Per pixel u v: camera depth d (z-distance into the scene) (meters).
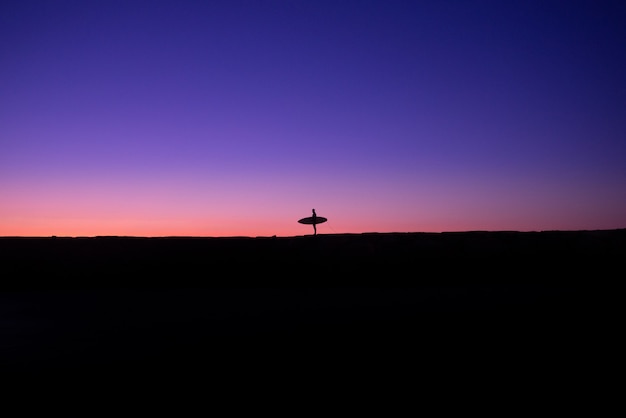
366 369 3.15
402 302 4.95
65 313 4.71
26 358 3.36
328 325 4.11
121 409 2.61
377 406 2.64
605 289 5.42
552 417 2.51
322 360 3.31
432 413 2.55
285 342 3.70
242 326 4.13
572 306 4.63
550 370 3.15
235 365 3.21
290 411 2.59
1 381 2.96
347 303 4.99
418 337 3.80
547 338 3.77
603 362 3.26
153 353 3.46
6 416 2.54
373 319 4.27
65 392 2.83
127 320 4.41
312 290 5.87
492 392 2.81
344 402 2.68
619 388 2.87
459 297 5.13
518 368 3.20
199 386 2.91
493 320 4.21
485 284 5.98
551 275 6.05
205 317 4.49
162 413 2.56
